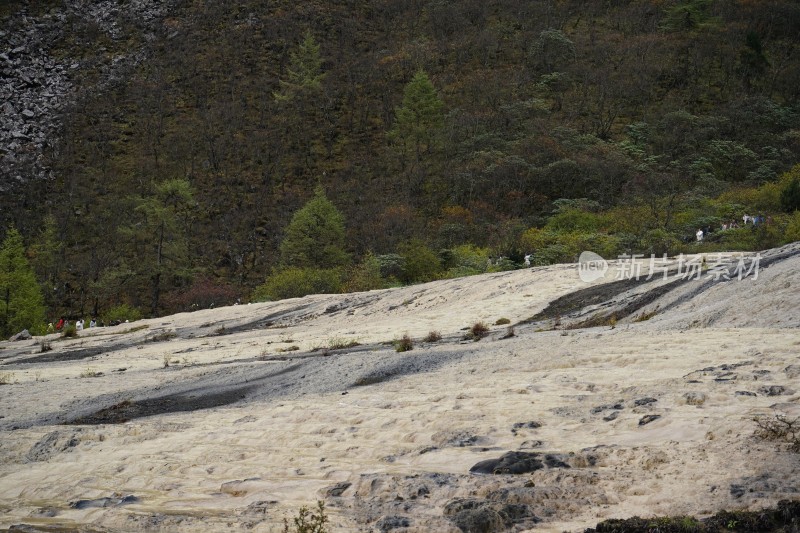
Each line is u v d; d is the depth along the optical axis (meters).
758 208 63.81
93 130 122.62
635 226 61.31
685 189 83.75
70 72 140.75
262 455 11.31
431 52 134.50
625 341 16.20
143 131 121.00
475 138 104.88
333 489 8.91
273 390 18.39
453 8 147.50
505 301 31.75
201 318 44.31
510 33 139.12
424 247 68.44
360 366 19.52
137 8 158.12
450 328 28.20
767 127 106.81
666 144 102.38
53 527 9.23
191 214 98.94
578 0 147.62
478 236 79.31
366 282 60.09
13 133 123.88
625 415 9.94
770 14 138.38
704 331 16.02
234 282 86.06
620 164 92.69
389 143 114.38
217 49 140.75
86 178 109.81
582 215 69.31
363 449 10.66
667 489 7.32
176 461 11.74
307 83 124.88
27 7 159.00
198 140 115.94
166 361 27.45
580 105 115.31
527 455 8.76
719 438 8.29
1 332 63.91
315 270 65.69
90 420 17.11
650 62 123.81
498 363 16.41
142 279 87.12
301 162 110.44
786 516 6.25
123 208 98.75
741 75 121.75
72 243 95.62
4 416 18.83
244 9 152.25
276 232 93.62
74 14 157.38
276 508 8.62
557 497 7.59
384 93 124.62
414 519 7.48
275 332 35.62
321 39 142.88
